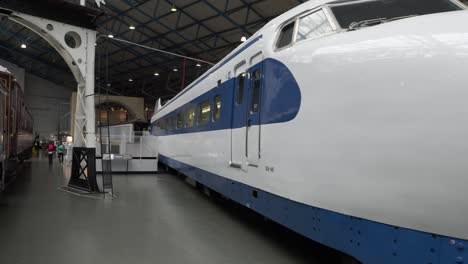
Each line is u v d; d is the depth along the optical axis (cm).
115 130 1470
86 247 493
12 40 3428
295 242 532
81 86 962
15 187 1009
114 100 3784
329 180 354
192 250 487
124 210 732
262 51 503
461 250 280
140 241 523
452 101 277
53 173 1411
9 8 818
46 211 709
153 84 3894
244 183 551
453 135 276
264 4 1723
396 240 308
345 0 416
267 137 466
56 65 3919
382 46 323
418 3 396
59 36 899
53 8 879
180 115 1145
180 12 2000
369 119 321
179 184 1156
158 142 1672
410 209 298
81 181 968
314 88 376
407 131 297
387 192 309
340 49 358
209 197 900
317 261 452
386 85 312
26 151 1720
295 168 400
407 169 297
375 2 407
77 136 987
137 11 2141
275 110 447
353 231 338
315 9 431
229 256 466
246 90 555
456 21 296
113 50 2905
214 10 1870
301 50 410
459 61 279
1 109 761
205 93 829
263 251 488
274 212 454
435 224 288
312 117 375
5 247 488
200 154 848
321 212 369
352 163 333
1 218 648
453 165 276
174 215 696
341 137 342
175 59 2834
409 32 313
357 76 333
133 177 1348
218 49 2400
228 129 636
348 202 338
